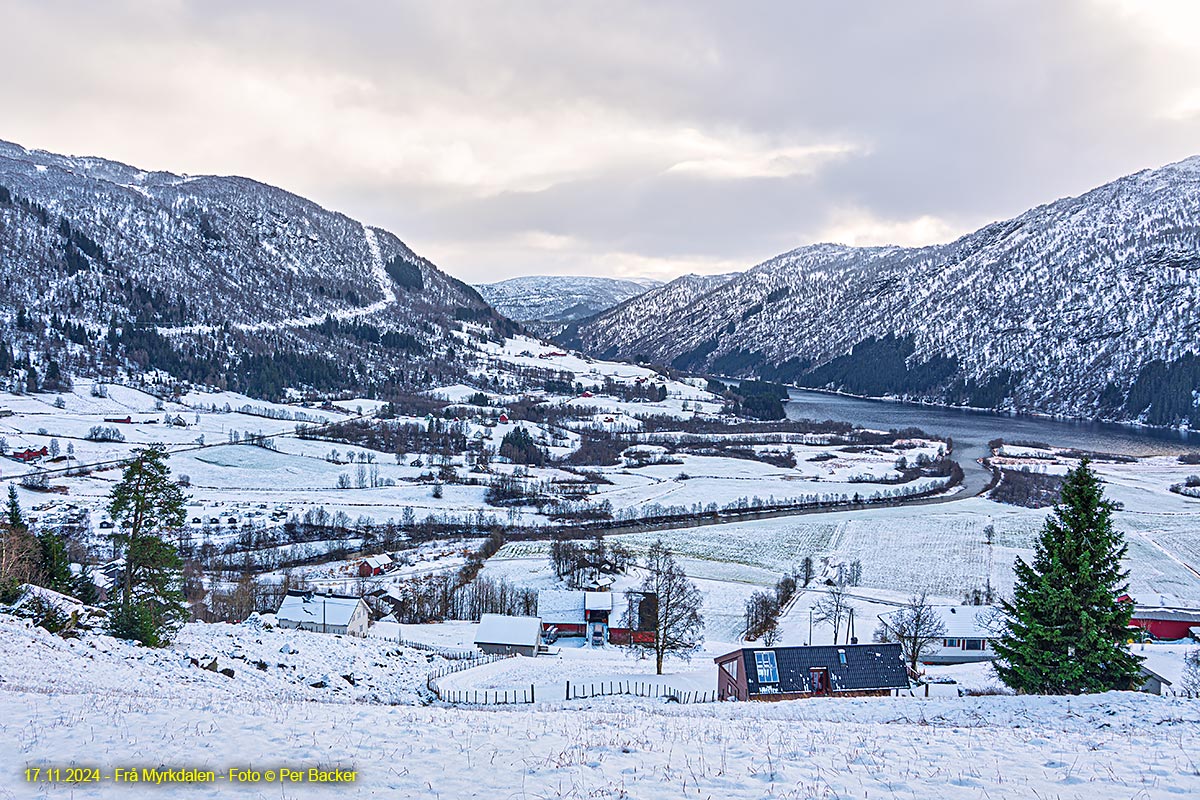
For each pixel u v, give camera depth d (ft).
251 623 228.43
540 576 398.42
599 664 242.99
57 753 65.10
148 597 182.80
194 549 426.92
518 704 158.81
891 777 65.31
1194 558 451.12
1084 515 150.10
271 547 440.86
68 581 212.84
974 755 72.13
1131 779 64.80
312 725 77.71
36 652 127.03
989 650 284.82
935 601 363.35
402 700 169.99
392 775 63.82
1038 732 84.89
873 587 403.95
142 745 68.08
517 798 59.52
